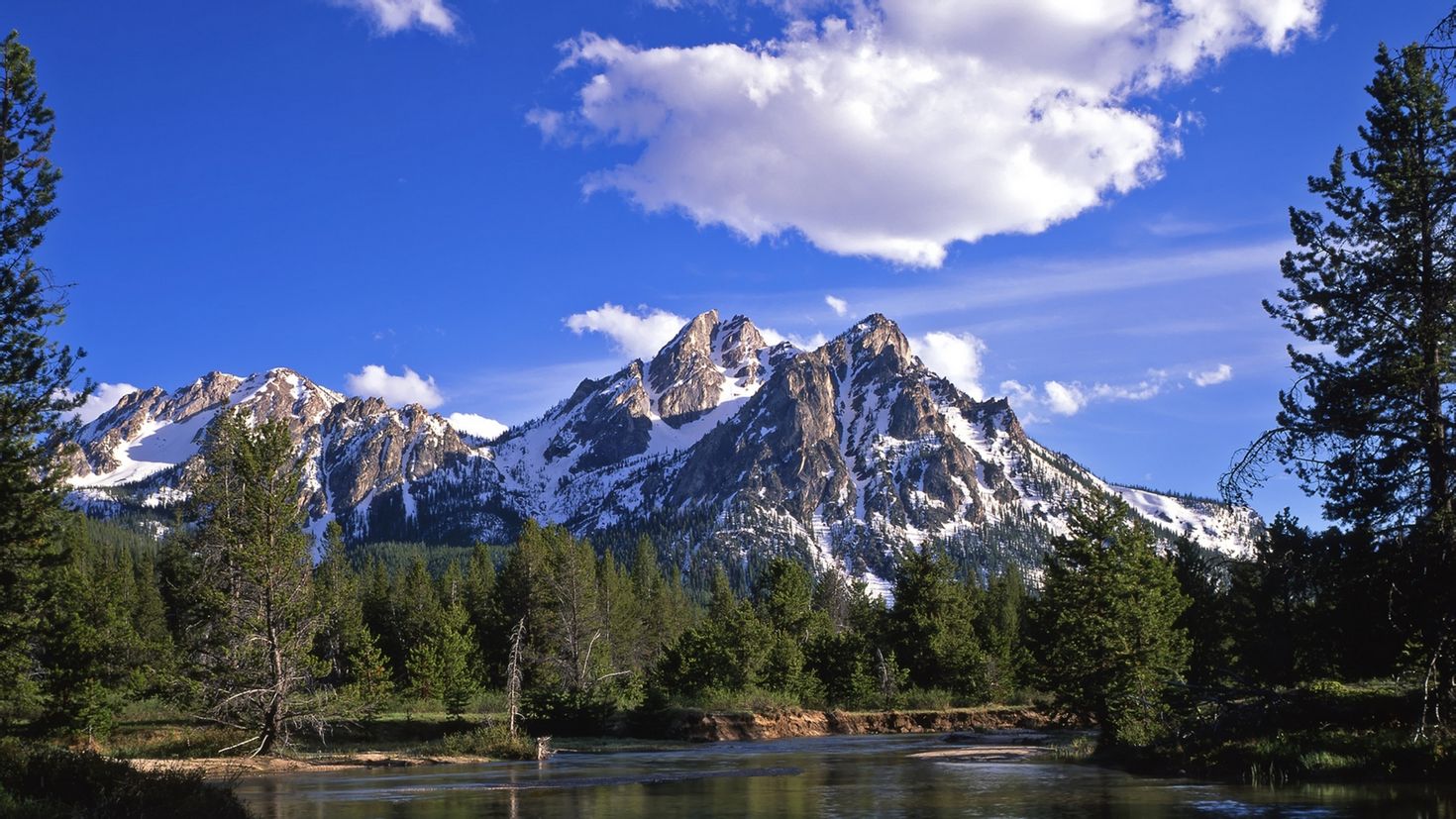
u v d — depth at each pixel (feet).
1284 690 124.88
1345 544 105.81
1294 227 116.98
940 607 315.99
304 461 177.37
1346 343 112.68
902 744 203.62
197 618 176.55
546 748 170.30
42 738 161.58
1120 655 161.48
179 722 195.31
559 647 315.17
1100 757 150.10
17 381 120.98
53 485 126.21
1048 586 202.59
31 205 122.21
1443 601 95.30
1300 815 77.30
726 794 110.73
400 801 106.93
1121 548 170.40
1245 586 176.55
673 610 488.02
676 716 230.48
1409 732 98.63
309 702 172.65
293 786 124.67
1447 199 106.63
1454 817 73.36
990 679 306.76
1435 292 105.70
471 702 243.81
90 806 70.49
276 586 169.89
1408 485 103.35
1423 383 103.19
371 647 287.07
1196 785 104.06
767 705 248.52
